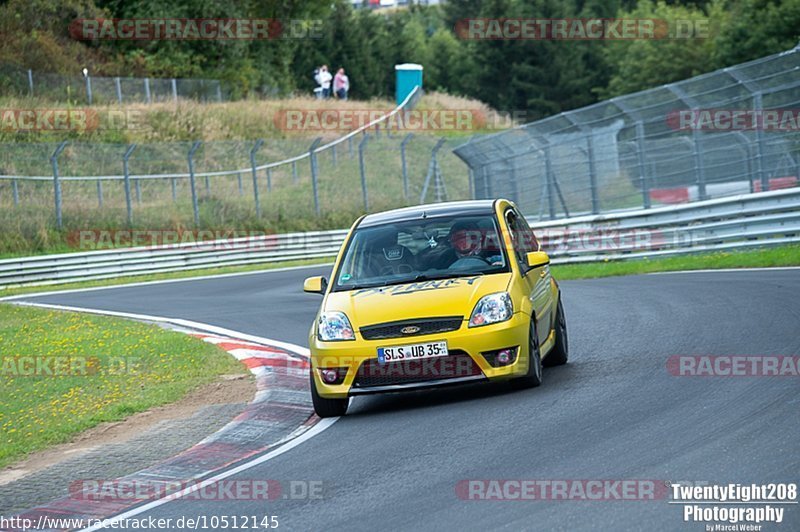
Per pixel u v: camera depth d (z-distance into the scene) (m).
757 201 71.38
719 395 28.06
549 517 19.14
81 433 34.31
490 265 33.31
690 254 76.31
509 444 25.30
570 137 96.00
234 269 112.62
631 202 97.31
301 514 21.64
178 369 44.88
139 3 199.25
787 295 46.78
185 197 133.25
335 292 33.66
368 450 26.92
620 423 26.06
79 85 168.00
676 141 88.12
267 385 39.19
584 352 39.22
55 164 117.38
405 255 34.22
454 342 30.67
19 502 26.09
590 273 74.75
